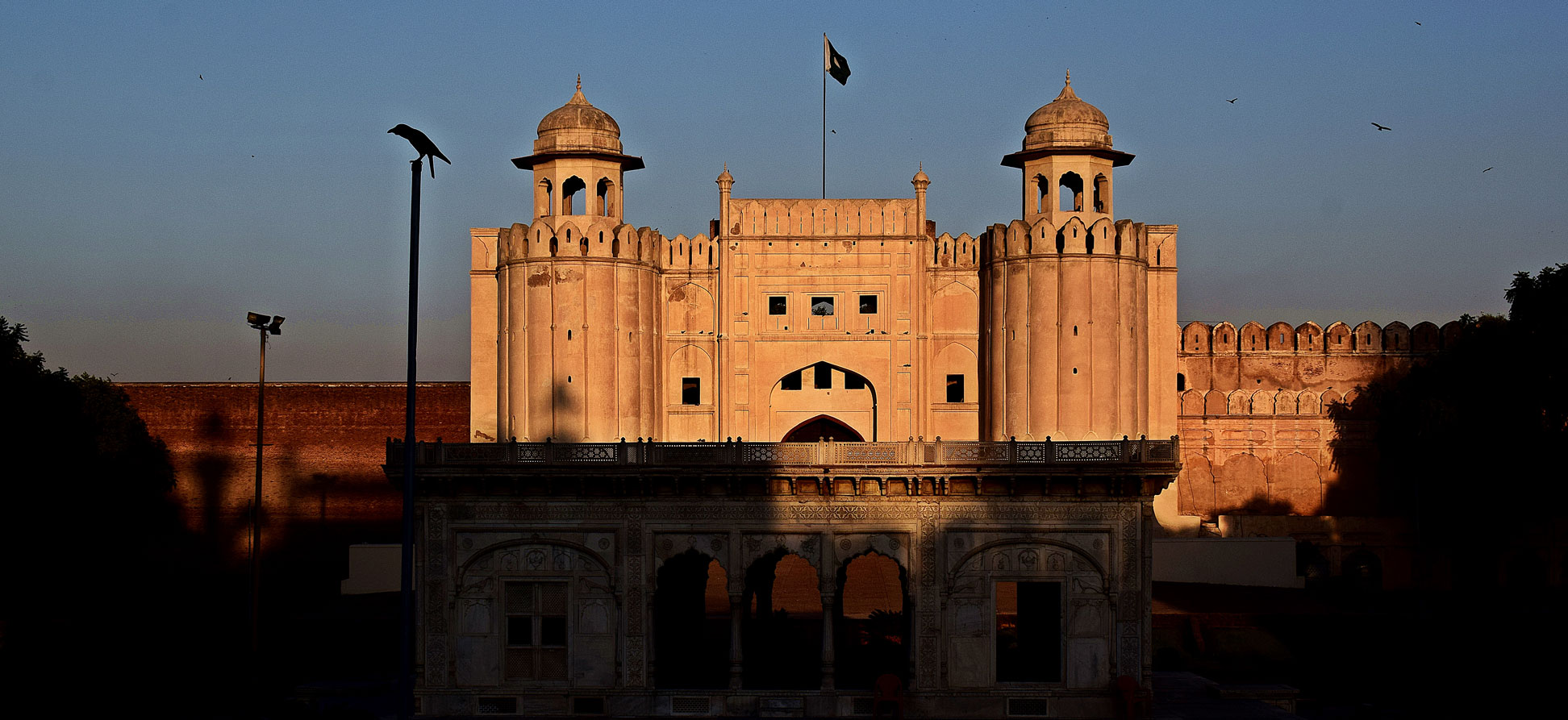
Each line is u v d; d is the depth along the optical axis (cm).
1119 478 3288
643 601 3359
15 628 4288
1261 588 5028
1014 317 4247
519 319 4322
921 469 3294
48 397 4556
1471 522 5222
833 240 4375
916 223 4362
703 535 3369
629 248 4312
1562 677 4194
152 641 4444
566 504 3384
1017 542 3328
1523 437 4978
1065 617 3322
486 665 3381
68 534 4672
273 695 3738
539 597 3388
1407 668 4403
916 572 3331
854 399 4384
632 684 3356
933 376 4381
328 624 4441
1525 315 5131
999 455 3309
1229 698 3625
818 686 3406
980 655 3322
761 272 4388
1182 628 4475
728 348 4375
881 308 4359
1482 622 4456
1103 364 4206
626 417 4281
